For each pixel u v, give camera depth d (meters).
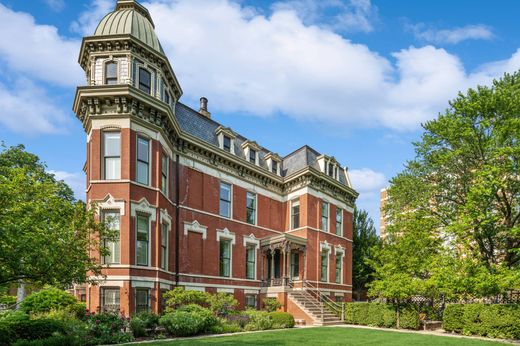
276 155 33.62
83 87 19.73
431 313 28.73
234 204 29.02
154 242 20.75
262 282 30.33
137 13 23.05
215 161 27.81
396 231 30.00
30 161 31.27
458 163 26.78
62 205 13.60
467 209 23.05
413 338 19.30
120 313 18.28
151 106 21.06
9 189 11.98
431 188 27.98
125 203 19.52
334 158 36.16
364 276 42.62
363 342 17.25
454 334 22.83
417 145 28.44
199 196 26.20
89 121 20.59
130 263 19.17
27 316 16.41
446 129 25.39
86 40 20.73
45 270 12.34
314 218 32.66
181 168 25.05
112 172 19.98
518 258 24.23
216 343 15.48
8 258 11.33
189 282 24.41
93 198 19.58
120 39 20.64
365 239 44.41
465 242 22.95
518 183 23.42
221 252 27.59
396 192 30.06
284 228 33.62
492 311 21.84
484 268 21.78
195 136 25.98
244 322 22.52
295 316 27.47
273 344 15.70
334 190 36.12
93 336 15.73
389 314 25.95
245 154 30.91
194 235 25.42
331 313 28.75
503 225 24.34
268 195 32.59
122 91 19.75
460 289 21.84
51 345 13.62
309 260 31.45
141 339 17.14
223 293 23.48
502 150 21.94
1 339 13.13
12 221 11.46
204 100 32.62
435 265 23.62
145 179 20.97
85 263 14.07
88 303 19.06
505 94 23.58
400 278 25.92
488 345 17.64
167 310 20.22
